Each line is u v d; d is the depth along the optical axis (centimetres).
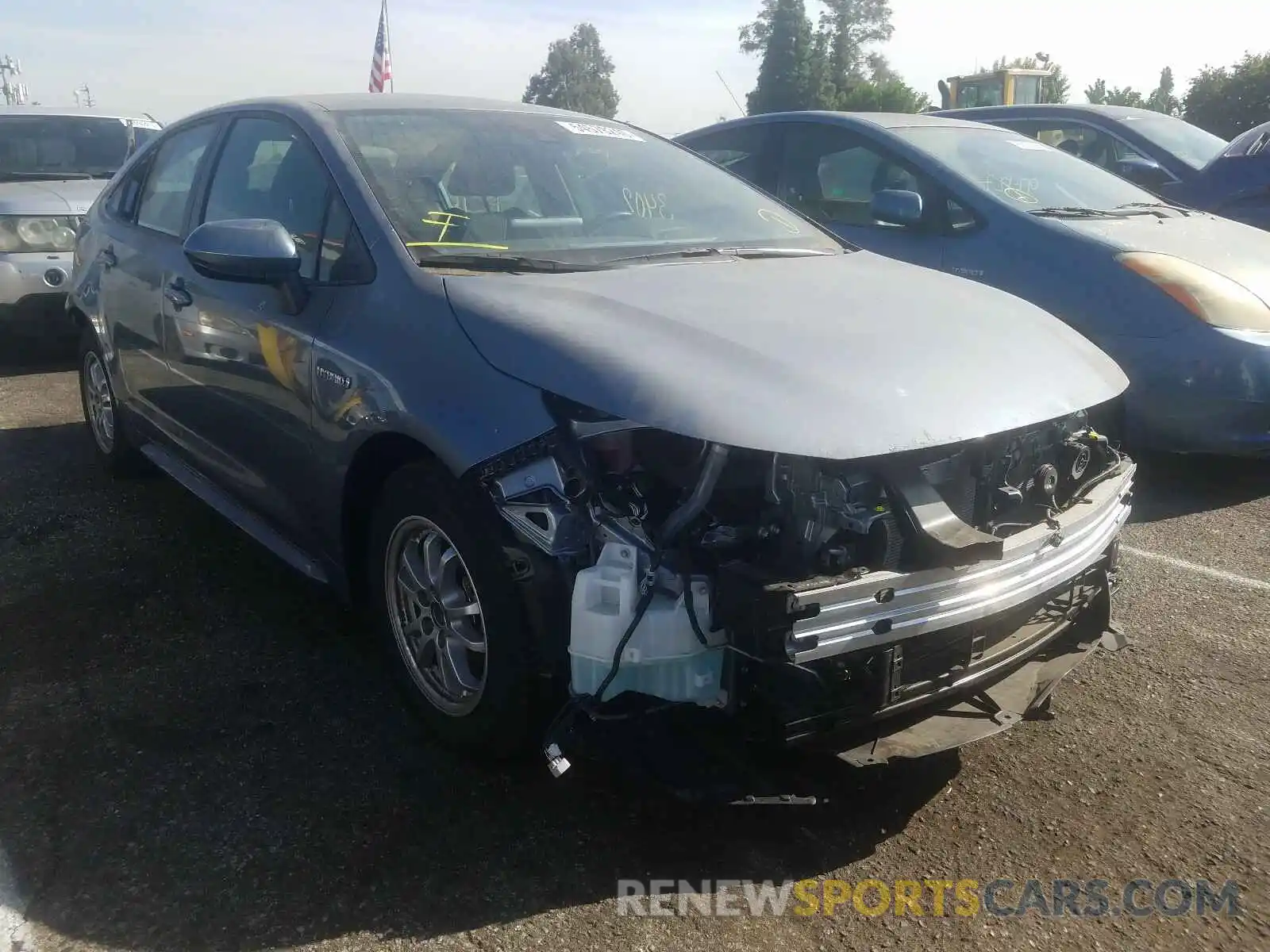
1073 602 297
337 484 310
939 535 242
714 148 710
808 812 279
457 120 378
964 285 353
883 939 235
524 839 264
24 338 771
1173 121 902
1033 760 306
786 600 221
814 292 310
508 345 263
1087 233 528
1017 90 1725
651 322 268
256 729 310
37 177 862
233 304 360
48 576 414
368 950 228
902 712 248
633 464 248
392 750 300
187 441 424
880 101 4550
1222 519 501
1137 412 506
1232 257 541
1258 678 353
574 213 354
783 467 235
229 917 235
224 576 416
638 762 257
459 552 266
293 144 361
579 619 240
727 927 238
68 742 301
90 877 247
